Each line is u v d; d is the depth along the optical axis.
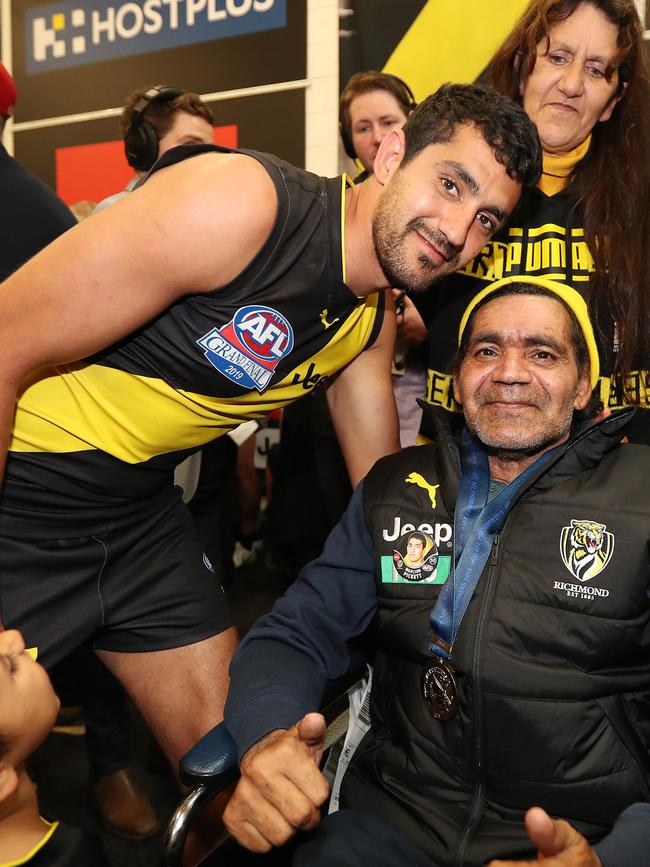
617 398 1.46
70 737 2.10
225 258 1.02
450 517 1.15
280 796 0.93
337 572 1.22
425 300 1.54
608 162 1.45
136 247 0.99
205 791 0.98
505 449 1.12
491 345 1.14
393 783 1.10
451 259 1.10
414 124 1.10
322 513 2.27
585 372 1.17
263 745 1.01
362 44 2.94
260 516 3.63
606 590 1.03
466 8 2.71
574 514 1.08
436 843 1.02
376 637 1.26
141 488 1.28
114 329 1.03
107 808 1.71
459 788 1.06
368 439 1.42
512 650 1.04
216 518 2.04
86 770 1.94
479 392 1.13
